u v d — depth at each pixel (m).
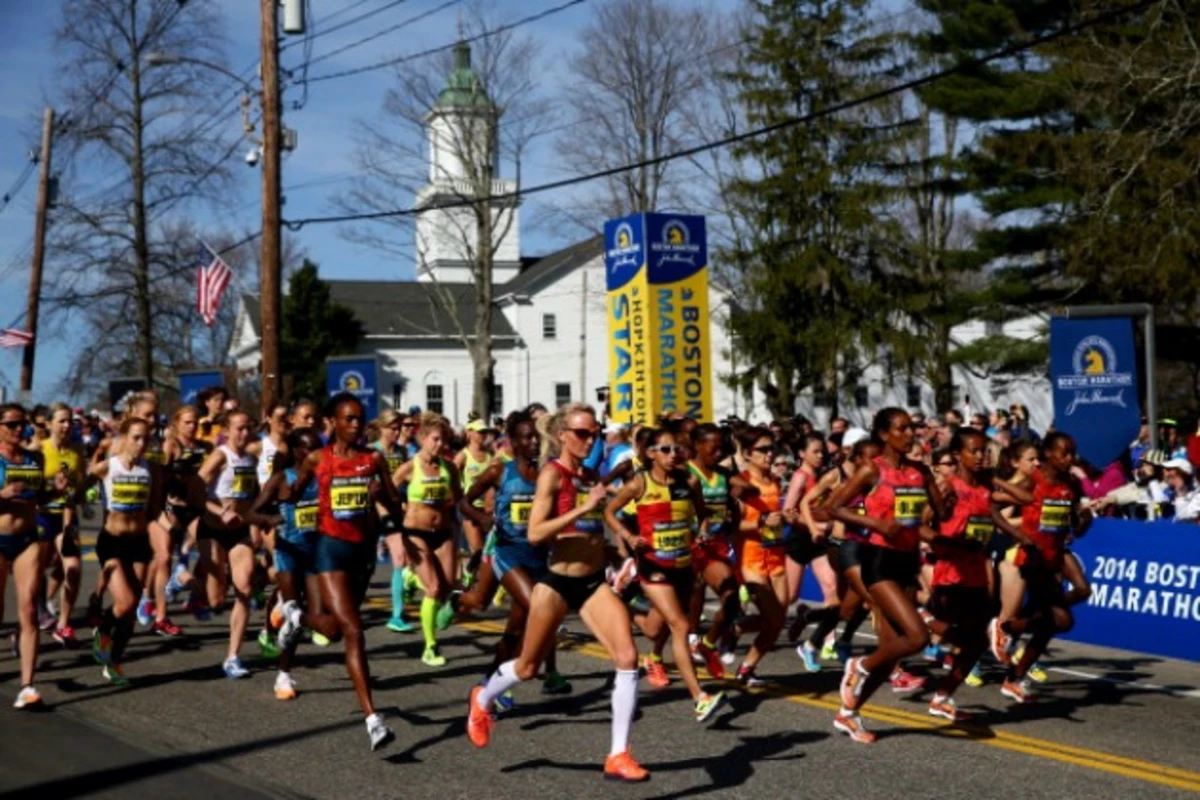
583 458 7.20
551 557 7.08
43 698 9.16
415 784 6.86
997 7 27.67
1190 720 8.52
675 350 16.09
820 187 37.72
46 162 35.66
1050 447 9.09
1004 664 10.06
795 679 9.75
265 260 20.23
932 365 38.31
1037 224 28.05
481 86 40.50
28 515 8.98
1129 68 21.91
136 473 9.51
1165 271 23.14
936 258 38.72
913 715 8.59
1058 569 9.17
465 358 60.50
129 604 9.49
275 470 8.86
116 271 37.28
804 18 38.28
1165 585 11.14
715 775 7.02
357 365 24.23
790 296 38.47
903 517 7.71
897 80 38.88
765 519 9.63
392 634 11.95
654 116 37.75
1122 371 14.63
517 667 7.10
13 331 34.91
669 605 7.97
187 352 47.72
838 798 6.56
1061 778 7.00
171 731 8.11
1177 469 13.33
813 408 51.62
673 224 16.08
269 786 6.83
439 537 10.66
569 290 61.78
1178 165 22.53
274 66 20.30
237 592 9.97
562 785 6.82
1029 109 27.22
